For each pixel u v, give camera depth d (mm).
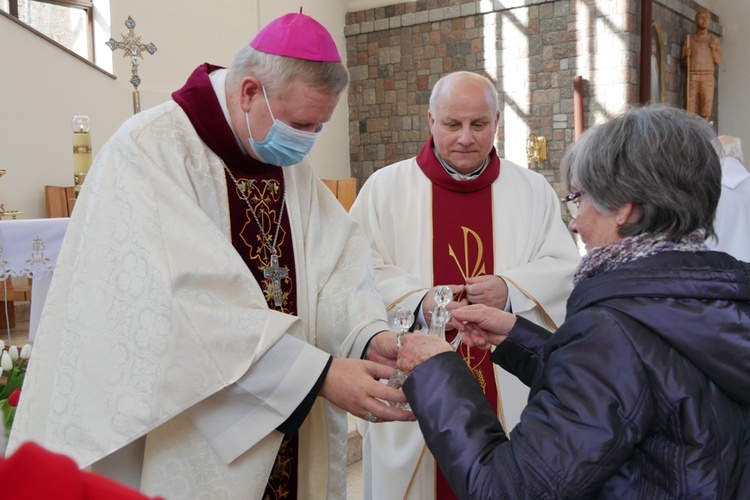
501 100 9141
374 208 2672
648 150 1266
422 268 2604
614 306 1210
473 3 9172
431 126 2693
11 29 6207
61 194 6426
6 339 5203
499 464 1198
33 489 447
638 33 8500
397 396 1554
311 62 1613
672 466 1144
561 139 8773
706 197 1272
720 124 10938
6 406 2240
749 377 1145
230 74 1724
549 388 1228
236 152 1758
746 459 1176
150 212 1539
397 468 2385
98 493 505
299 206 1932
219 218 1745
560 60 8711
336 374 1592
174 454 1618
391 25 9781
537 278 2451
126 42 4914
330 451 1914
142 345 1472
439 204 2637
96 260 1541
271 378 1564
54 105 6578
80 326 1524
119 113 7219
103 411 1480
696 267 1202
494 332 1816
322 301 1910
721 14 10820
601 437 1135
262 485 1650
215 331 1508
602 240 1351
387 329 1837
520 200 2668
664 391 1148
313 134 1708
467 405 1296
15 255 3445
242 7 8547
